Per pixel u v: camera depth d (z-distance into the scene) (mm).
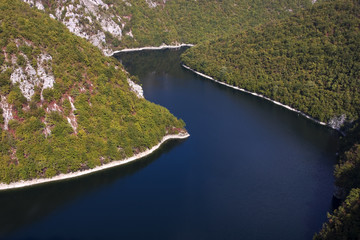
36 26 145250
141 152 139625
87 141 129875
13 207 110562
